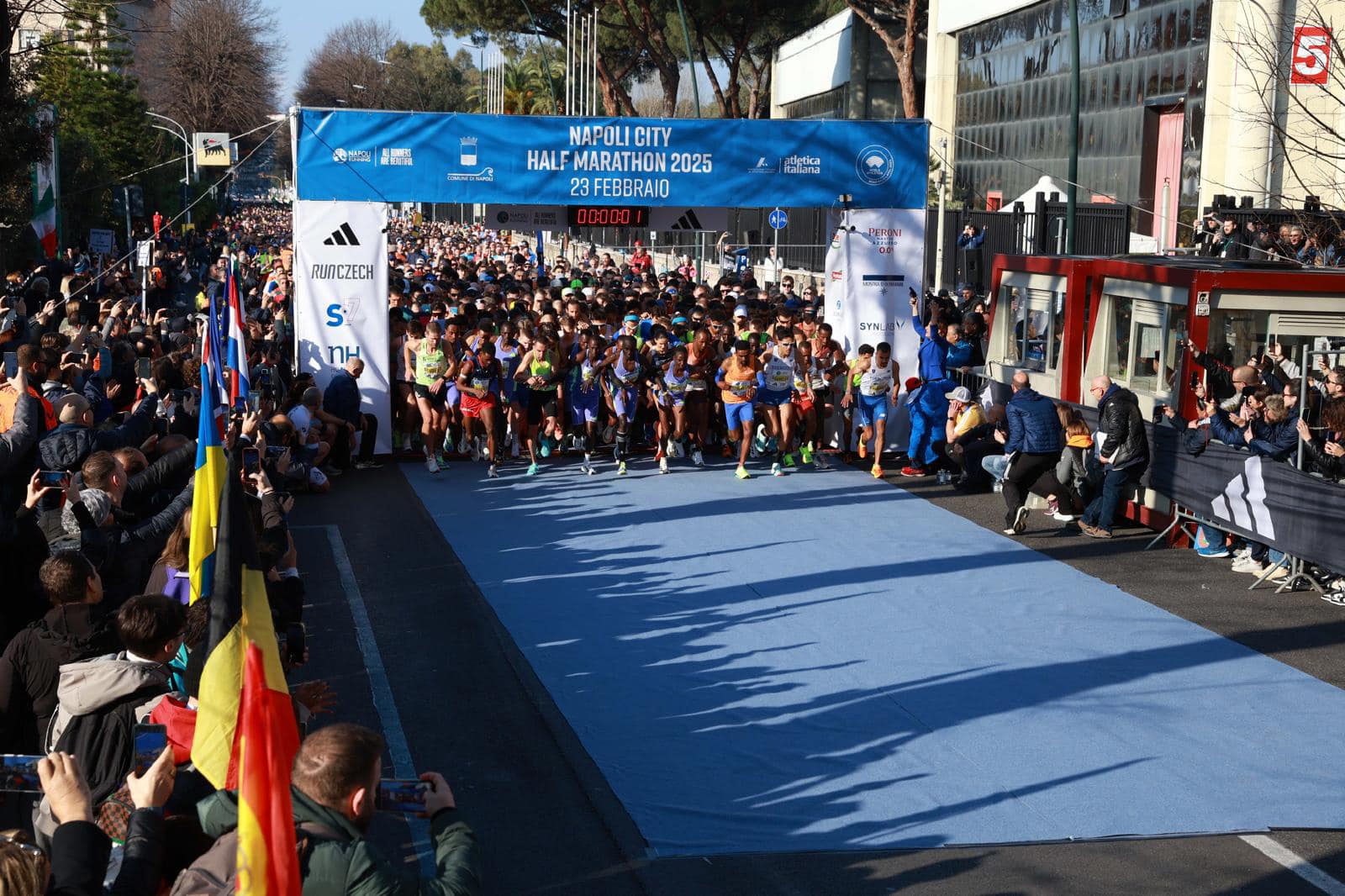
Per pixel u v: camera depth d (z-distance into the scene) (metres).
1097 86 35.50
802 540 13.46
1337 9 22.91
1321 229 19.16
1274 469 11.63
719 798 7.34
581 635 10.26
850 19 52.19
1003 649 10.04
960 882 6.38
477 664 9.55
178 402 11.68
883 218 18.34
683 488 16.05
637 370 16.89
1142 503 14.04
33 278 19.14
